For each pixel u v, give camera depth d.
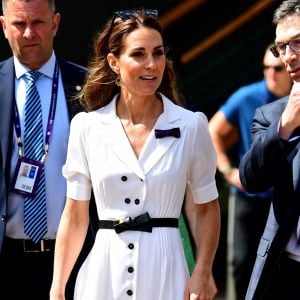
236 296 24.75
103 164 15.55
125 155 15.46
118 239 15.43
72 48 24.83
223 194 27.92
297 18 15.19
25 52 18.17
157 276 15.31
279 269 16.17
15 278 18.25
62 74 18.55
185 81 27.73
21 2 18.00
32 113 18.20
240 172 16.08
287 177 15.83
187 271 15.62
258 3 27.69
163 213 15.46
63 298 15.95
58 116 18.28
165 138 15.54
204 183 15.82
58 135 18.19
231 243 24.70
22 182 17.98
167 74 16.31
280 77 23.98
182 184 15.58
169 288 15.34
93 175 15.69
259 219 24.38
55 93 18.39
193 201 16.70
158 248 15.33
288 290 16.14
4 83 18.34
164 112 15.73
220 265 28.97
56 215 18.05
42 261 18.19
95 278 15.55
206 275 15.50
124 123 15.79
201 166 15.75
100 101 16.11
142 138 15.63
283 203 15.91
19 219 18.05
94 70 16.09
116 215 15.47
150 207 15.42
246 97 24.34
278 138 15.45
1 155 17.98
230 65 27.91
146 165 15.42
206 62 27.73
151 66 15.31
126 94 15.75
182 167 15.51
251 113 24.38
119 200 15.47
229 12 27.55
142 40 15.34
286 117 15.35
